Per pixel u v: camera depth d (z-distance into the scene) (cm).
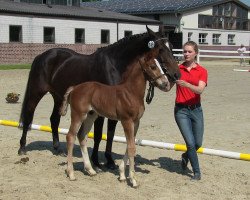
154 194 577
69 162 635
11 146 843
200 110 633
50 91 788
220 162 742
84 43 3847
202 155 787
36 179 638
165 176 660
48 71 774
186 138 627
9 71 2575
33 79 788
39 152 799
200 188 605
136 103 588
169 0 4859
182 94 625
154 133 966
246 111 1263
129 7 4966
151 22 4294
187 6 4475
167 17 4547
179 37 4466
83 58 739
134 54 674
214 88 1875
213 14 4803
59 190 589
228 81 2183
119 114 595
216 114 1212
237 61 4184
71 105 627
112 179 643
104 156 780
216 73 2662
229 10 4991
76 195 571
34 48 3472
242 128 1023
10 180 632
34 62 796
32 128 950
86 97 616
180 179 646
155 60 582
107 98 602
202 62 3894
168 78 618
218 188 607
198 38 4666
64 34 3688
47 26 3556
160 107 1350
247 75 2531
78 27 3784
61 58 764
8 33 3306
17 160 742
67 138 631
